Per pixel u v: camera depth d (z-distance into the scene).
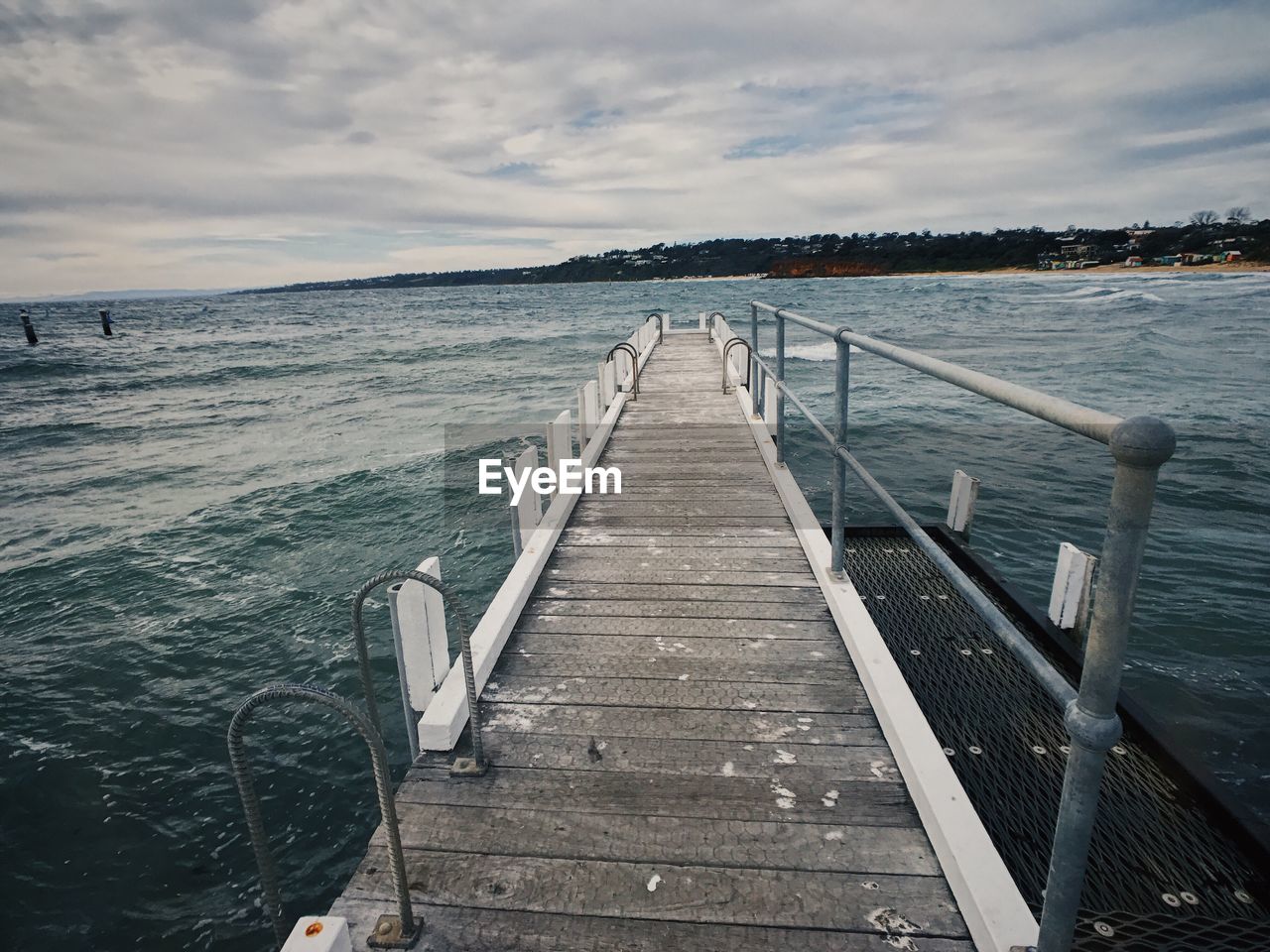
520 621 3.38
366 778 5.00
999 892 1.73
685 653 3.07
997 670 4.12
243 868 4.30
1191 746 4.66
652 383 10.18
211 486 12.95
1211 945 2.37
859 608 3.20
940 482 11.34
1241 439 13.40
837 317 49.84
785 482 5.12
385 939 1.75
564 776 2.33
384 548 9.34
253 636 7.14
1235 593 6.97
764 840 2.05
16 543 10.12
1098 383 21.14
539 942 1.75
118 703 6.05
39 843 4.52
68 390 28.59
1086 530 9.01
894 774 2.31
